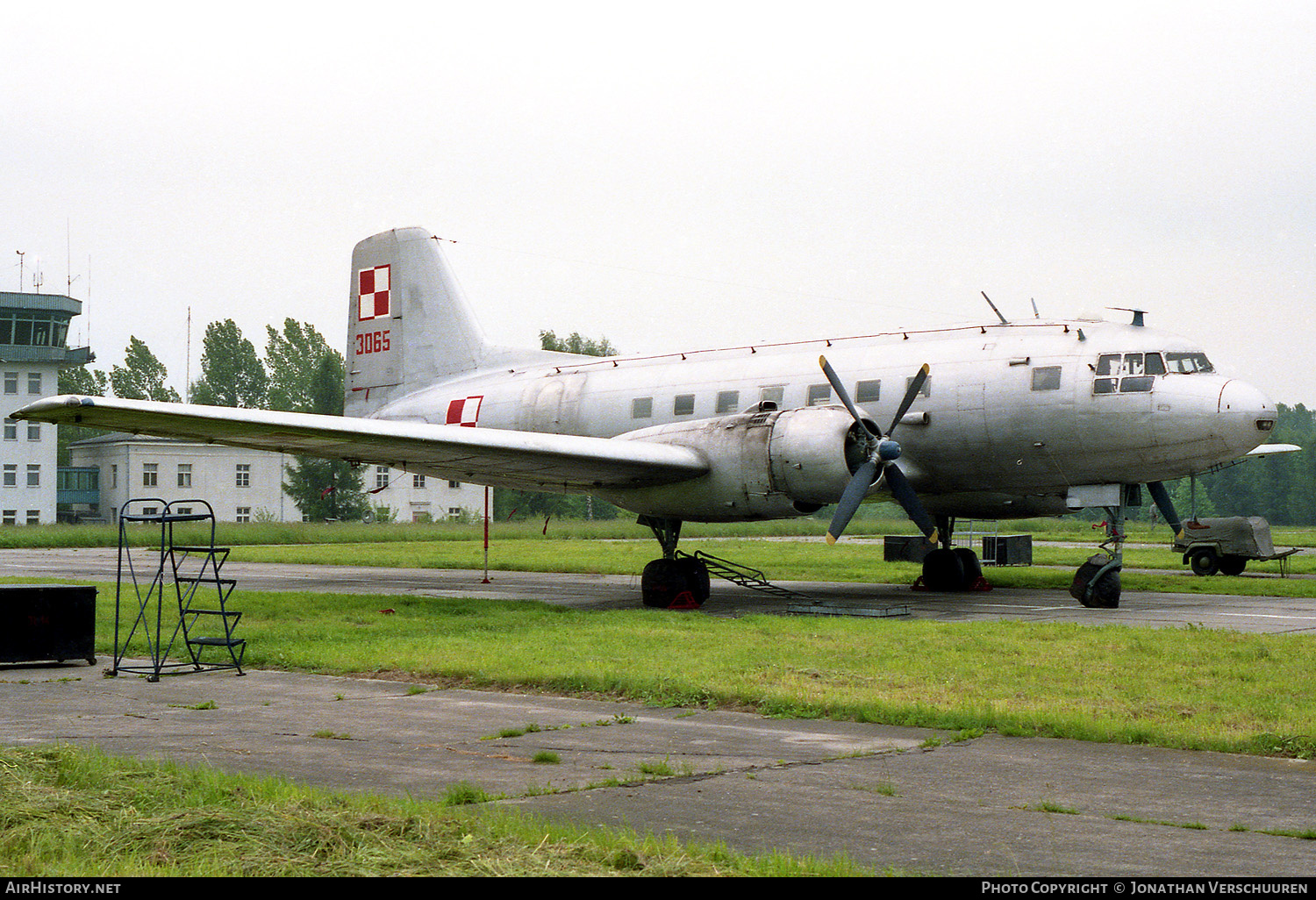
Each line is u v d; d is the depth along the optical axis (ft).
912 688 33.09
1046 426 61.05
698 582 62.03
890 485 60.80
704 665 37.17
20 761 22.75
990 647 40.88
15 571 98.48
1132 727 26.91
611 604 63.87
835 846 18.28
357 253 92.58
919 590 73.77
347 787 22.02
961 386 63.26
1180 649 40.11
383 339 90.58
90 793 20.63
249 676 37.63
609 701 32.35
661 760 24.59
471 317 86.74
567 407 76.84
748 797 21.31
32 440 233.35
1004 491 66.08
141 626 50.24
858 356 67.56
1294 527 355.36
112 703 32.30
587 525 191.62
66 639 40.14
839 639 43.78
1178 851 18.02
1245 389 57.82
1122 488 62.08
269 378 342.85
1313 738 25.53
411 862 16.93
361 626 49.90
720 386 70.59
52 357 232.94
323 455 62.54
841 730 28.04
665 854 17.46
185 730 27.99
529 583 83.61
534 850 17.53
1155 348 59.82
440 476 69.87
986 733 27.43
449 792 21.16
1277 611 57.72
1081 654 39.32
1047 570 93.76
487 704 31.81
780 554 123.24
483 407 81.41
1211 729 27.09
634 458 57.98
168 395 338.34
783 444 57.41
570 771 23.49
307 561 115.03
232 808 19.57
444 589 76.84
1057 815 20.16
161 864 16.98
